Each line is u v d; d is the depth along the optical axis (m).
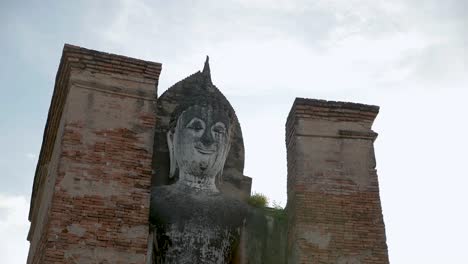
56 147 13.88
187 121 14.41
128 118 13.05
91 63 13.30
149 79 13.56
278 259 13.92
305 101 14.44
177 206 13.53
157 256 13.25
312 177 13.74
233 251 13.71
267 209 14.76
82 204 12.04
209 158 14.16
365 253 13.12
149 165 12.77
